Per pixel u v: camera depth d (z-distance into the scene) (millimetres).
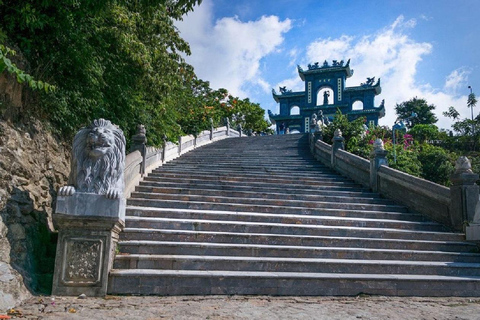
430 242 7910
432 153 20469
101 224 5617
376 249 7422
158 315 4664
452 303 5934
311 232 7945
